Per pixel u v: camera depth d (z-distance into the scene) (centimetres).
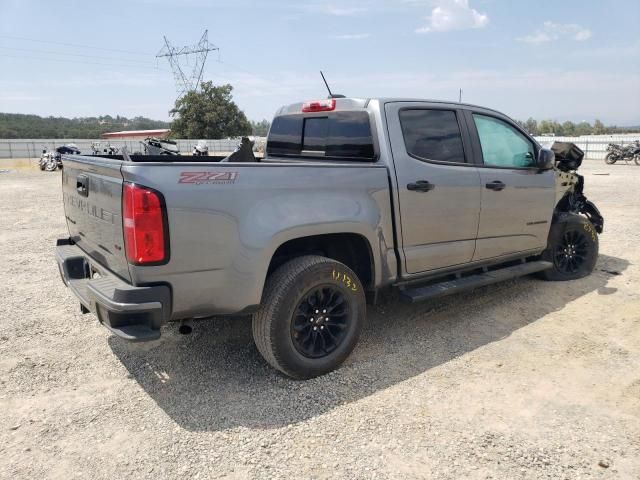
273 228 322
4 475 259
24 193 1539
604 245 743
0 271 634
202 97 7381
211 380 356
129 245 287
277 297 331
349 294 363
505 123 491
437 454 274
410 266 406
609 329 440
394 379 356
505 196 468
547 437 288
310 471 262
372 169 378
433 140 422
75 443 286
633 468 262
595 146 3706
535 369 370
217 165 307
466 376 360
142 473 261
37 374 366
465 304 506
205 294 308
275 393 338
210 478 257
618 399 328
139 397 335
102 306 291
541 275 575
